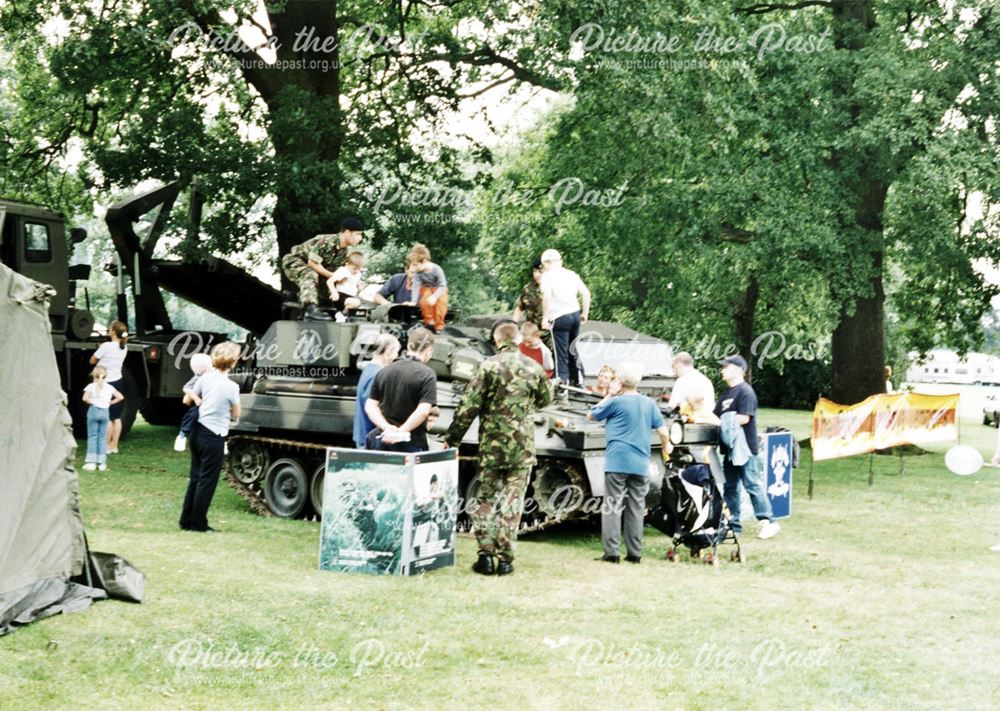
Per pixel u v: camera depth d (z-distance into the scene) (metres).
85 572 8.31
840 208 22.12
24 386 7.89
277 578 9.06
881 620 8.48
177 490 13.95
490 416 9.75
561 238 26.47
